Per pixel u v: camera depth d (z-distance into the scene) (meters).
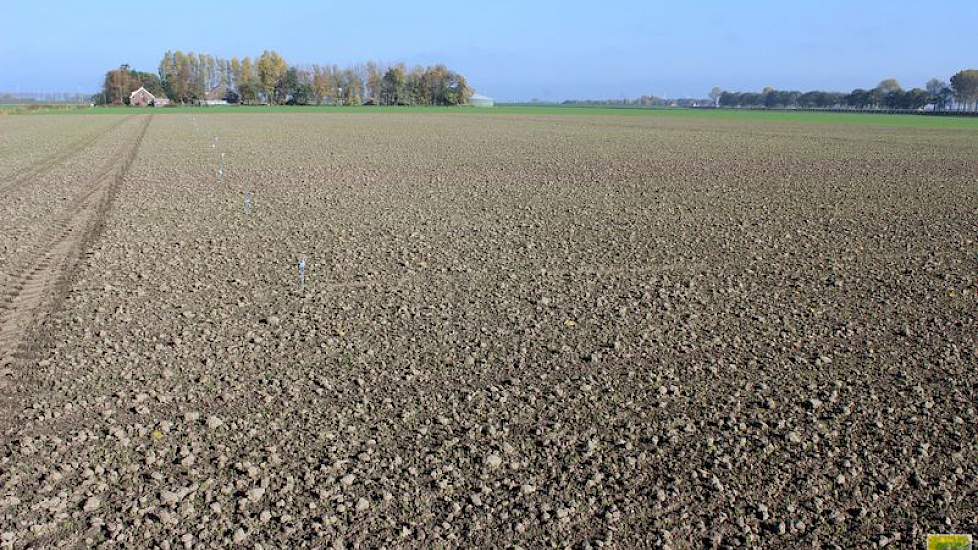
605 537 5.46
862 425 7.22
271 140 41.25
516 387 7.86
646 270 12.67
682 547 5.42
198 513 5.64
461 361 8.55
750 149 38.28
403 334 9.36
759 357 8.89
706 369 8.48
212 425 6.88
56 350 8.55
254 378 7.95
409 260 12.98
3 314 9.76
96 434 6.73
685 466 6.43
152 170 25.38
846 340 9.53
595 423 7.15
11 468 6.15
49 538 5.32
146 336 9.09
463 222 16.39
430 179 23.83
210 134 46.16
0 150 33.00
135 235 14.53
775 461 6.55
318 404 7.39
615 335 9.50
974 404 7.73
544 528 5.57
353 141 41.22
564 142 42.12
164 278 11.58
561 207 18.62
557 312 10.33
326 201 18.94
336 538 5.37
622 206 18.92
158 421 6.98
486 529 5.54
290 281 11.54
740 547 5.42
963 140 47.41
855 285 12.02
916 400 7.79
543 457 6.52
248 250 13.48
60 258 12.69
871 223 17.16
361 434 6.83
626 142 42.75
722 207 19.03
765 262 13.40
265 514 5.59
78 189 20.56
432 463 6.38
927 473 6.41
